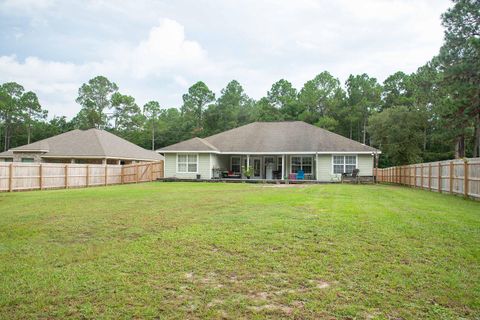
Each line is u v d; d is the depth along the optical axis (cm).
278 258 495
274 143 2858
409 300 366
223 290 389
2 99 6119
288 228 660
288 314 335
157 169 2867
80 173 2217
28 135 6381
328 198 1188
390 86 5344
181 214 845
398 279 420
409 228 669
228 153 2805
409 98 4919
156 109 6850
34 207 1012
